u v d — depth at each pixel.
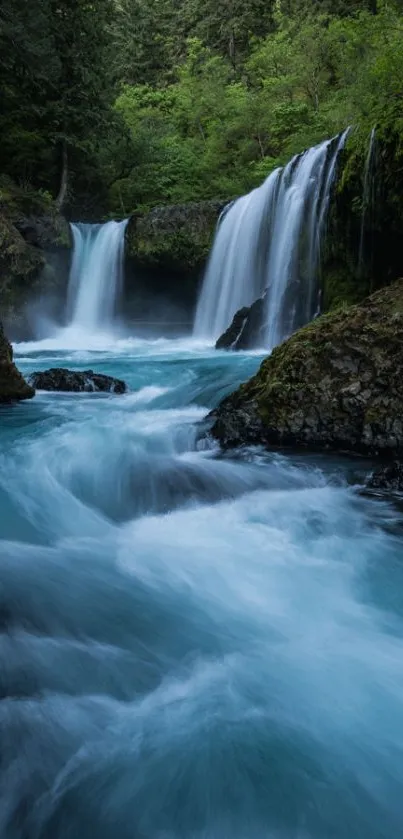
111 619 3.88
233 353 16.00
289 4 39.53
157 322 23.02
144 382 11.56
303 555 4.77
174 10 48.38
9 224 20.25
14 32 20.92
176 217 21.38
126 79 44.94
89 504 5.85
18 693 3.18
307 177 16.39
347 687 3.29
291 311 16.03
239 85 35.09
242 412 6.93
